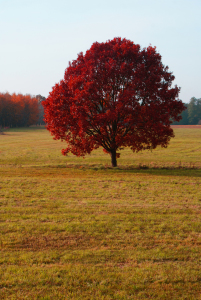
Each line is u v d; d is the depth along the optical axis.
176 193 14.58
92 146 24.03
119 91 23.88
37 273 6.26
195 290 5.79
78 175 21.34
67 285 5.84
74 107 21.77
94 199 13.14
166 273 6.36
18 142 61.66
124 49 22.80
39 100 191.88
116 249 7.57
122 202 12.53
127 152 42.22
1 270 6.37
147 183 17.52
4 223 9.46
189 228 9.19
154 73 23.28
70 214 10.58
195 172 23.06
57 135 24.55
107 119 21.61
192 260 7.03
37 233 8.56
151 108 22.33
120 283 5.96
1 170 24.12
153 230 8.99
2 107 125.31
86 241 8.04
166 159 34.72
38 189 15.44
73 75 24.89
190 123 182.12
